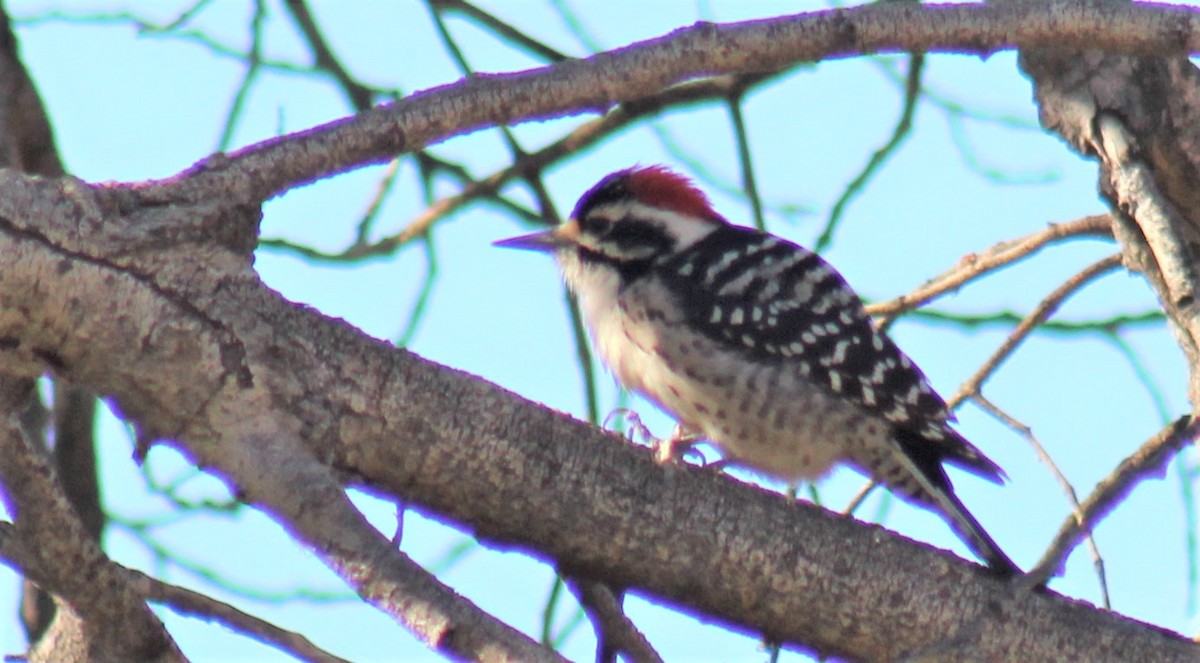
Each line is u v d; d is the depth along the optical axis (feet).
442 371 23.66
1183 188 32.86
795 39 24.62
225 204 22.18
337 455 22.93
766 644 25.59
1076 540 25.85
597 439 24.50
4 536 20.71
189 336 21.63
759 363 33.63
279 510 21.18
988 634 24.99
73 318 21.08
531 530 24.32
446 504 24.00
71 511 20.51
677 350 34.01
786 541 24.86
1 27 36.04
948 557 25.50
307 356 22.58
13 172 21.15
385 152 23.62
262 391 22.09
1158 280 32.68
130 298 21.30
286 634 21.15
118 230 21.30
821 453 34.01
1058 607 25.43
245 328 22.11
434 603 19.44
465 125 24.00
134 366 21.52
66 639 21.89
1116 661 25.08
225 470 21.83
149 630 21.49
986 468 33.01
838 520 25.29
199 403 21.77
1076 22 24.94
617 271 36.22
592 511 24.26
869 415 33.50
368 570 20.12
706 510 24.68
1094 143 32.73
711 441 34.91
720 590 24.90
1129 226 32.94
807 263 35.40
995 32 24.91
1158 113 32.50
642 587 25.03
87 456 36.76
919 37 24.81
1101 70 32.76
